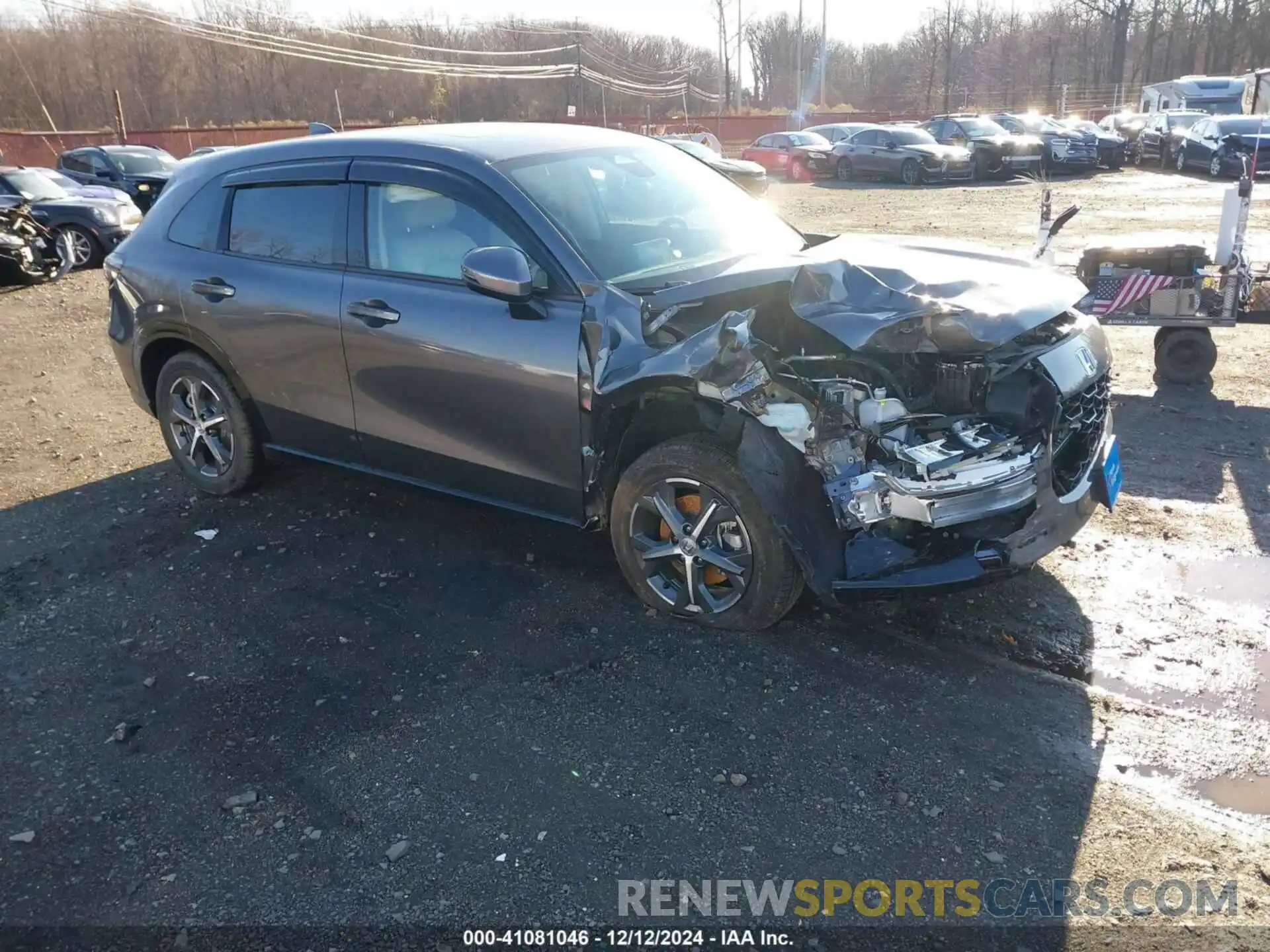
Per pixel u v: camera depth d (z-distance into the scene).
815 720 3.23
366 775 3.04
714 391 3.34
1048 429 3.44
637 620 3.88
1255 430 5.76
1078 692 3.35
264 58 65.50
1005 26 71.19
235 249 4.71
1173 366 6.70
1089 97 60.25
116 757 3.17
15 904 2.59
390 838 2.78
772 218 4.81
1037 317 3.50
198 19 59.78
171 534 4.81
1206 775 2.94
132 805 2.94
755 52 90.38
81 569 4.48
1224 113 30.83
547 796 2.92
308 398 4.55
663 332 3.59
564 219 3.92
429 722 3.29
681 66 91.06
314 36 66.88
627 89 77.19
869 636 3.71
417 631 3.87
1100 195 19.61
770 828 2.77
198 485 5.23
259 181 4.66
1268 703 3.26
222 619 4.00
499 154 4.15
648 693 3.41
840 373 3.56
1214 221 14.73
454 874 2.64
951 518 3.29
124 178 18.33
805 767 3.01
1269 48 59.41
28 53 59.00
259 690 3.51
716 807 2.85
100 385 7.62
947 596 3.69
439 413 4.11
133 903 2.58
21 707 3.46
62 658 3.76
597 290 3.68
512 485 4.06
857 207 19.48
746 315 3.43
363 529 4.79
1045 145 24.75
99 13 47.09
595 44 81.50
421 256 4.12
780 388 3.34
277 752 3.16
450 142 4.26
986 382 3.47
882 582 3.33
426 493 4.42
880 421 3.35
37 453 6.04
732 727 3.21
